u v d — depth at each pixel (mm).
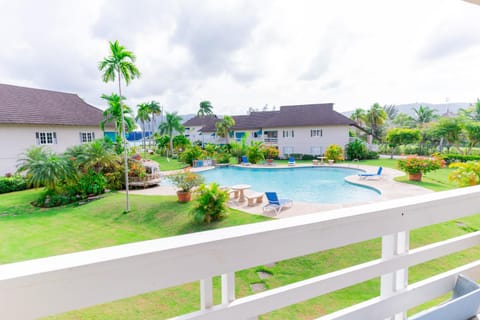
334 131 24188
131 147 13648
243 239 869
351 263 4258
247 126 29781
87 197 9773
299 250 972
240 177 16469
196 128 39562
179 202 8594
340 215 1058
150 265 763
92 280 708
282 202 8250
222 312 884
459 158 18156
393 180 12609
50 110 14992
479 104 24641
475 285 1301
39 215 7660
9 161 12828
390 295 1217
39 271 657
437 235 5152
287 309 3021
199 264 823
